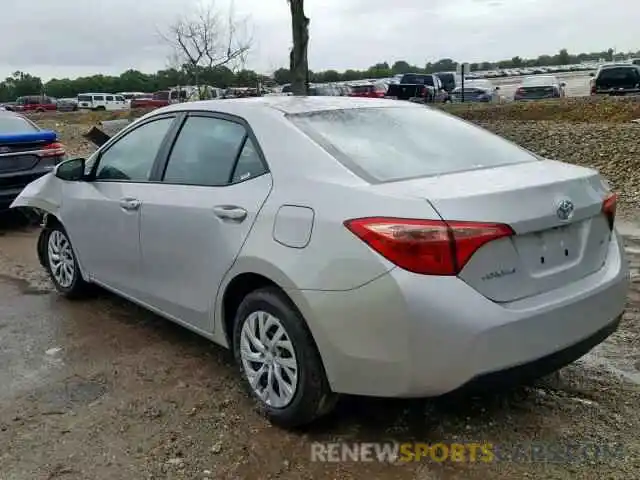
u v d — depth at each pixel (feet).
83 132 75.05
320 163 10.50
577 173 10.66
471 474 9.59
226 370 13.20
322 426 10.89
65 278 17.75
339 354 9.57
